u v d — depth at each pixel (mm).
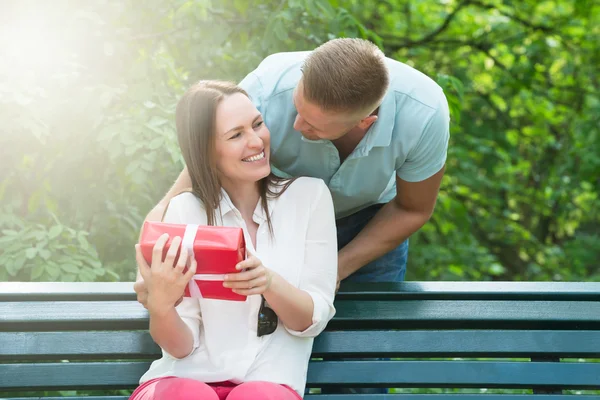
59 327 2727
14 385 2631
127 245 4352
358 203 3033
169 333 2340
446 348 2725
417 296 2840
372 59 2506
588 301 2830
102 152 3992
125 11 4543
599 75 9875
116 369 2672
